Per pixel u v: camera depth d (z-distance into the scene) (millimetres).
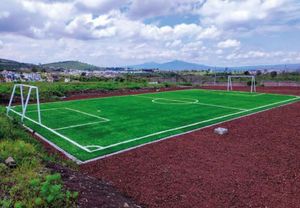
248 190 5145
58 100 18844
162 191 5133
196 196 4926
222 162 6617
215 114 13172
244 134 9242
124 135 9188
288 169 6156
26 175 4605
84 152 7473
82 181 4941
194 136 9000
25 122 11258
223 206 4574
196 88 29734
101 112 13766
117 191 5070
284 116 12594
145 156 7105
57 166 5520
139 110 14367
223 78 38188
